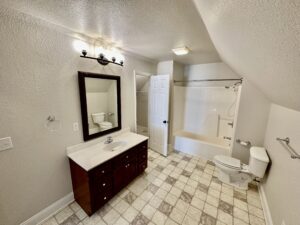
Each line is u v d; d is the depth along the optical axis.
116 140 2.30
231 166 2.18
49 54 1.49
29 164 1.46
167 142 3.17
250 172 2.07
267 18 0.46
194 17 1.29
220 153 2.87
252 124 2.43
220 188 2.18
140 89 4.47
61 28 1.53
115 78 2.28
